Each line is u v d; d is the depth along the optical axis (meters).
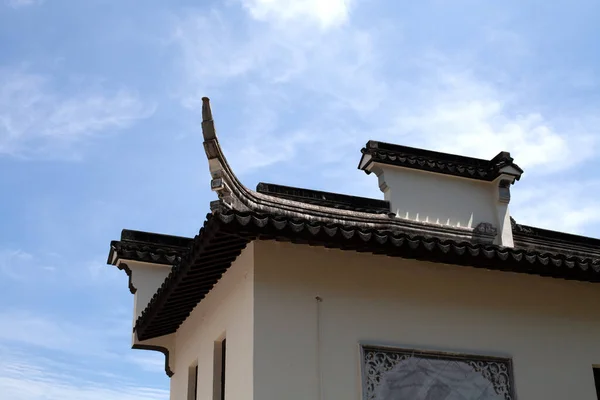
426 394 9.67
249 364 9.05
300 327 9.38
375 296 9.93
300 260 9.73
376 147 13.67
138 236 14.48
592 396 10.71
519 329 10.62
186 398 12.49
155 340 13.88
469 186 14.20
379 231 9.04
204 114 8.91
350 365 9.45
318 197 12.88
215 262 9.99
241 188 10.30
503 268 9.78
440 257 9.38
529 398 10.27
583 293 11.34
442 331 10.11
